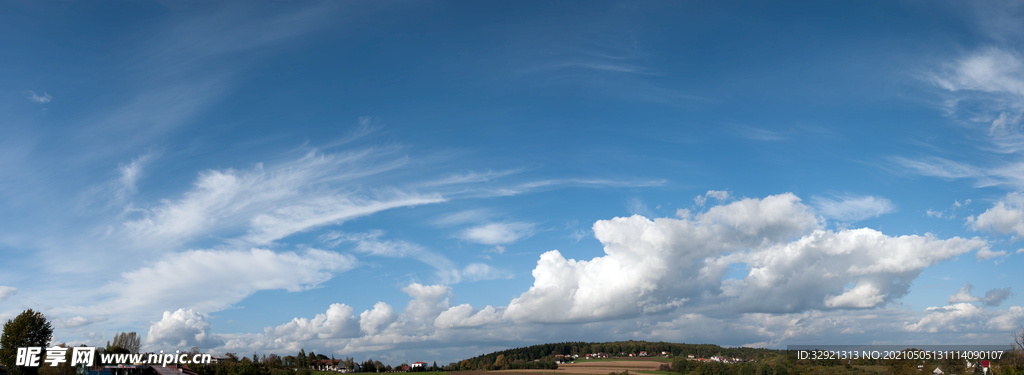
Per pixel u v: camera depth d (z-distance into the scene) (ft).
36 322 428.56
